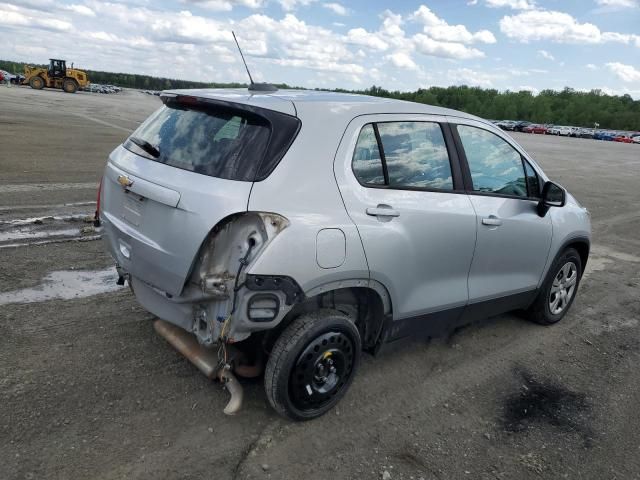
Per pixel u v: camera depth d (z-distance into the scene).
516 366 4.37
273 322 2.92
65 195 8.74
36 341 3.96
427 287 3.76
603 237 9.47
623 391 4.12
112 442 2.98
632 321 5.58
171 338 3.50
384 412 3.54
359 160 3.34
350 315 3.56
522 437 3.43
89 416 3.18
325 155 3.16
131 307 4.69
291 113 3.14
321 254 3.00
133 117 27.98
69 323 4.29
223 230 2.88
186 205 2.90
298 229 2.91
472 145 4.11
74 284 5.10
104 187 3.64
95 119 24.34
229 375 3.30
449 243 3.79
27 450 2.85
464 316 4.20
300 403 3.20
